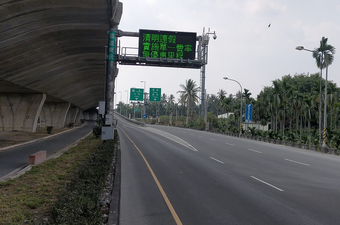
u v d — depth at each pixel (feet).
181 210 23.91
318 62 93.97
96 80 127.95
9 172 38.09
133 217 22.11
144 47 74.49
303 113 177.58
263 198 28.04
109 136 63.98
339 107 172.24
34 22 51.90
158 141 98.84
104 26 61.36
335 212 23.75
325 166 52.75
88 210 18.44
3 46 56.13
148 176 38.68
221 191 30.73
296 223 20.99
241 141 109.60
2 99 113.19
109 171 39.04
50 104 174.09
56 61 78.74
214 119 229.66
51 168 39.70
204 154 65.26
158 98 181.57
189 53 75.87
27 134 103.71
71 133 128.88
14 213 20.67
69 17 54.65
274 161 56.85
